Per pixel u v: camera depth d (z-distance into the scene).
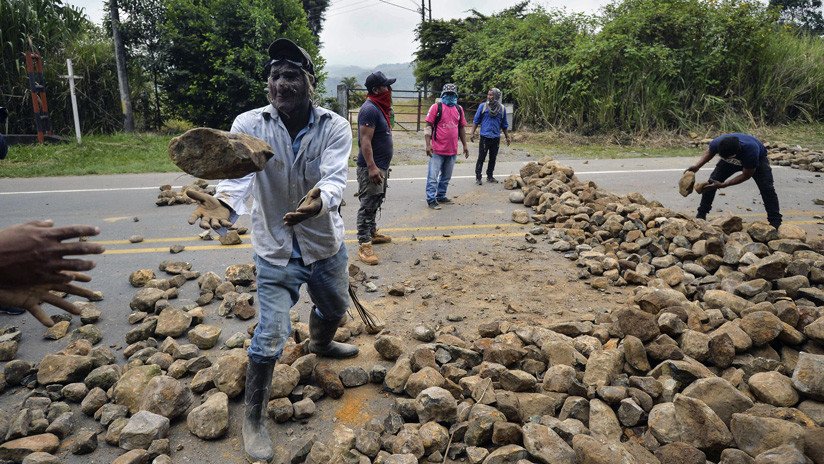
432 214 7.57
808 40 18.22
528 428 2.86
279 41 2.68
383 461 2.77
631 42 15.73
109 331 4.32
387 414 3.25
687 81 16.16
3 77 14.84
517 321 4.37
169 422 3.13
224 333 4.23
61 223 7.21
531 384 3.29
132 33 16.86
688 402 2.91
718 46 16.06
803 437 2.66
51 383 3.48
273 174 2.74
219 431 3.03
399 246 6.25
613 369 3.38
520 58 18.30
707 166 11.23
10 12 14.85
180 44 16.38
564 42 17.94
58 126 16.02
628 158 12.48
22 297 1.32
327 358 3.81
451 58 23.78
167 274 5.44
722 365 3.49
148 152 12.99
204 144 2.20
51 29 16.00
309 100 2.78
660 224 6.08
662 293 4.22
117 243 6.40
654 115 15.53
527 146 14.27
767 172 6.35
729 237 5.73
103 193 8.91
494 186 9.25
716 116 16.02
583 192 7.51
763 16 16.50
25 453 2.87
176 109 17.80
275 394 3.26
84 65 16.06
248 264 5.25
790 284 4.46
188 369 3.62
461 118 7.93
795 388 3.08
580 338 3.80
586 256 5.61
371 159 5.45
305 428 3.13
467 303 4.74
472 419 2.96
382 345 3.75
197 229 6.94
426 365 3.50
